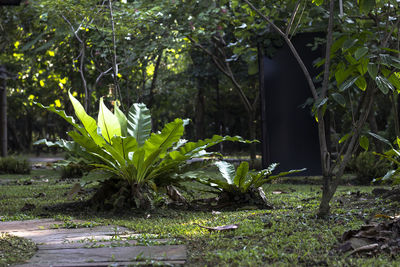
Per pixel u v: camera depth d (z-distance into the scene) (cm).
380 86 418
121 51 1075
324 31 927
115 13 914
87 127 577
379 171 936
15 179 1196
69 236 423
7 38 1380
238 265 303
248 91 2375
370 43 820
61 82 1288
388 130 1488
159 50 1119
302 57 957
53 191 850
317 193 746
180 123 545
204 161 653
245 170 590
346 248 333
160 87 1470
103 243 385
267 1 929
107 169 602
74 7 872
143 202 581
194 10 1133
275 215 498
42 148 3847
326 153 468
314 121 958
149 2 1010
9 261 333
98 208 596
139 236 406
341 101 441
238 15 1020
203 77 1967
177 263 313
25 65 1469
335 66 486
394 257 315
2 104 1909
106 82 1158
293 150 959
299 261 311
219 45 1448
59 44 1189
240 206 606
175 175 612
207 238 390
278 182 967
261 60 955
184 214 555
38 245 386
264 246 352
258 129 2950
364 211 498
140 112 650
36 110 2848
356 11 813
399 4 644
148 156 565
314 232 392
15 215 564
